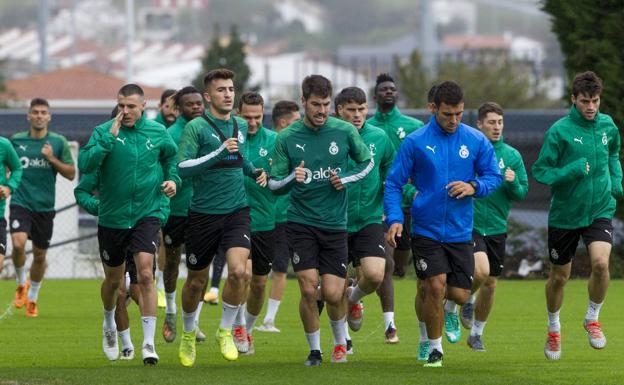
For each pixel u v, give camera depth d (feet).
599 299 80.23
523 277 149.69
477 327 87.45
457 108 72.64
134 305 119.03
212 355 84.79
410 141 73.92
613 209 80.23
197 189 76.79
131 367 76.28
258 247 86.69
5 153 102.01
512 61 364.58
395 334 91.56
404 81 333.01
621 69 145.89
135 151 76.79
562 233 80.33
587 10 148.36
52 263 154.40
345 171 75.56
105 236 77.82
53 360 82.79
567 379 72.02
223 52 361.92
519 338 95.40
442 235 73.92
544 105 352.90
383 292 91.76
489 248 87.35
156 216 77.87
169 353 85.76
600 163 79.41
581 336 96.12
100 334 98.32
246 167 78.48
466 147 73.97
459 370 75.15
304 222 75.82
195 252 77.05
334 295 76.18
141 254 76.69
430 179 73.72
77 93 364.38
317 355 77.61
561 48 153.38
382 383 68.59
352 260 85.61
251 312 85.97
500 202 87.30
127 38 335.47
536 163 80.02
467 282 74.38
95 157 74.74
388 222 73.61
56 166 111.24
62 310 116.47
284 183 74.49
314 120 74.59
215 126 76.59
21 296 114.52
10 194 102.73
